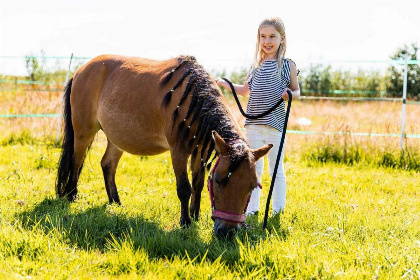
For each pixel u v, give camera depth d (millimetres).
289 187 5883
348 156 7832
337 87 23156
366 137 8438
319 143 8188
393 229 4105
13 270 3035
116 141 4801
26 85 15211
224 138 3514
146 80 4469
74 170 5234
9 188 5262
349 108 15695
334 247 3555
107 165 5230
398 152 7730
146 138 4520
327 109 15172
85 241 3654
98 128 5242
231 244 3514
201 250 3518
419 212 4867
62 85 14414
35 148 7992
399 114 13406
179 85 4090
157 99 4277
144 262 3205
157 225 4141
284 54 4680
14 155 7273
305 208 4766
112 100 4711
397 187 6047
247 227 3857
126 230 4051
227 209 3219
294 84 4625
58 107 10758
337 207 4938
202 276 2988
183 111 3982
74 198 5156
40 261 3207
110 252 3482
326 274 3029
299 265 3160
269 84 4547
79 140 5223
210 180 3432
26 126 9422
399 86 22312
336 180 6391
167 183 6094
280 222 4324
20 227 3705
